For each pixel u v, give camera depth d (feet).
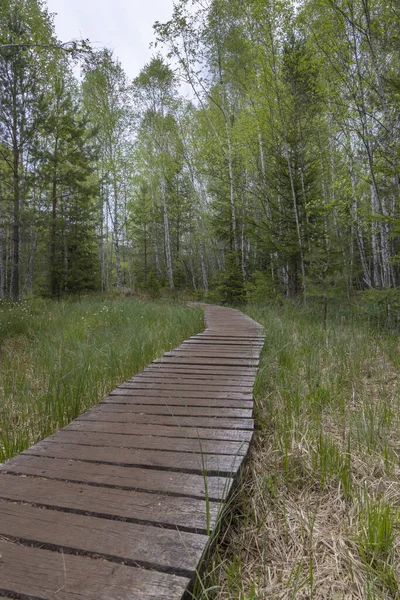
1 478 6.88
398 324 23.45
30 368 16.87
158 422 9.73
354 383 13.98
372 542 5.70
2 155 42.86
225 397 11.68
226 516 6.32
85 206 52.47
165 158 72.59
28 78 40.63
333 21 29.81
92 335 23.56
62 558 4.73
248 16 42.88
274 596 5.02
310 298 36.78
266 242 40.32
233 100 60.75
